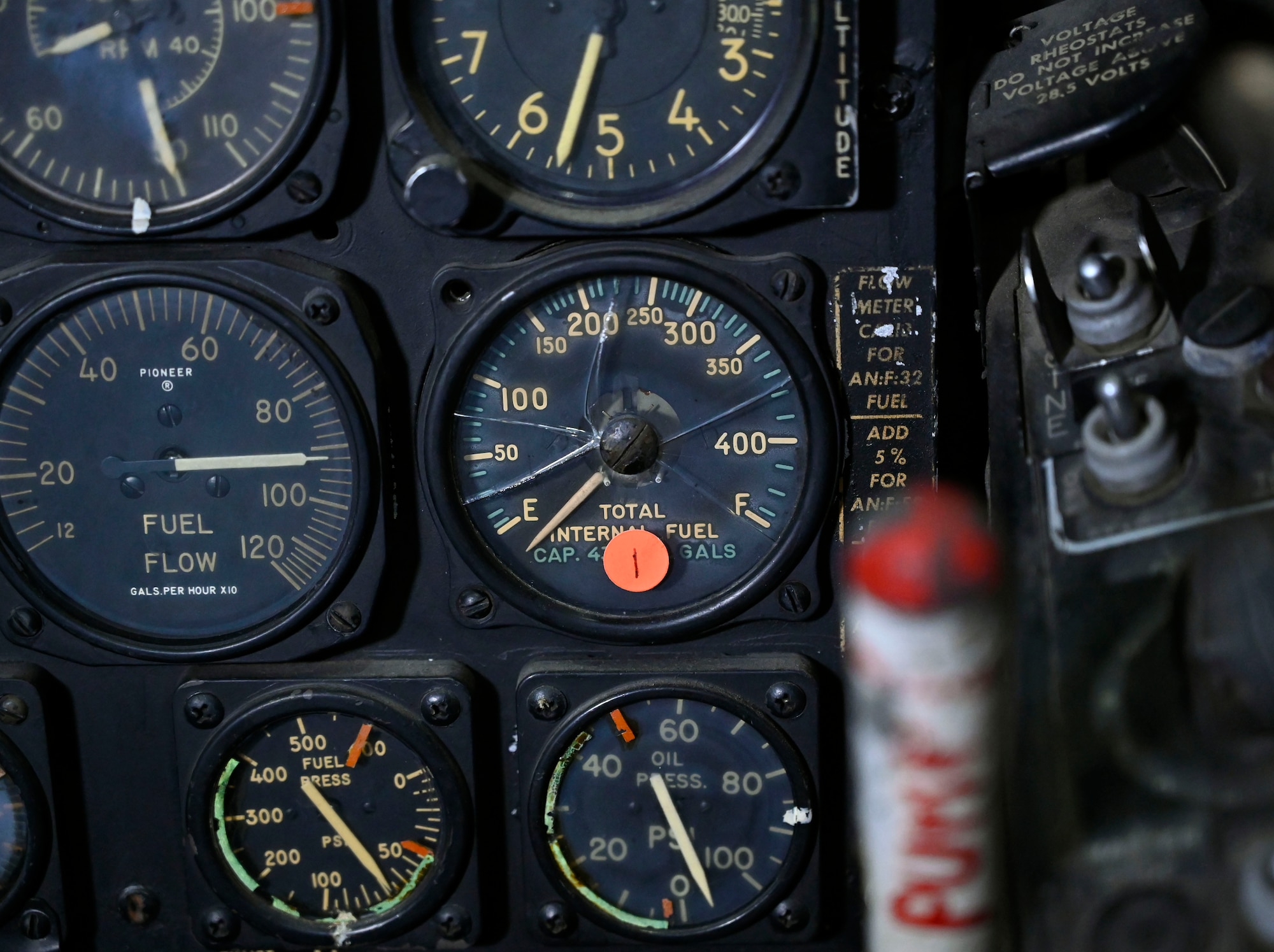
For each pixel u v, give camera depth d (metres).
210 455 0.37
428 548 0.38
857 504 0.37
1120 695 0.32
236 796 0.39
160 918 0.39
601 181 0.36
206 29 0.36
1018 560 0.34
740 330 0.37
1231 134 0.35
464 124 0.36
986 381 0.36
